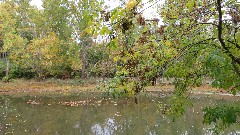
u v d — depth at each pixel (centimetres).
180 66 461
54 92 3061
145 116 1805
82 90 3231
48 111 1958
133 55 451
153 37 449
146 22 416
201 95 2730
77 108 2103
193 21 445
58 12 3628
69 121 1648
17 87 3281
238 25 405
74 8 3584
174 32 452
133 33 438
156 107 2112
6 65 3909
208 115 452
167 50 453
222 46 377
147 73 454
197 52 411
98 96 2814
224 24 411
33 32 3712
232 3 405
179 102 538
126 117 1778
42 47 3528
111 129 1476
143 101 2414
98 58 3953
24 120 1647
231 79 446
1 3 3519
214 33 446
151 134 1366
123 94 469
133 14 331
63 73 3994
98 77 3916
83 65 3897
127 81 464
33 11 3606
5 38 3412
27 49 3528
